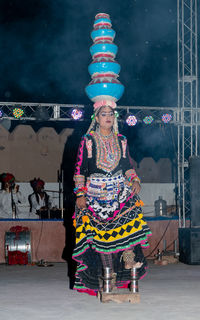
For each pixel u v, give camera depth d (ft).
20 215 45.70
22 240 28.02
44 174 50.24
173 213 47.62
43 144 50.42
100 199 14.96
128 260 14.73
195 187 26.58
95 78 15.96
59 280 20.54
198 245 26.00
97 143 15.16
